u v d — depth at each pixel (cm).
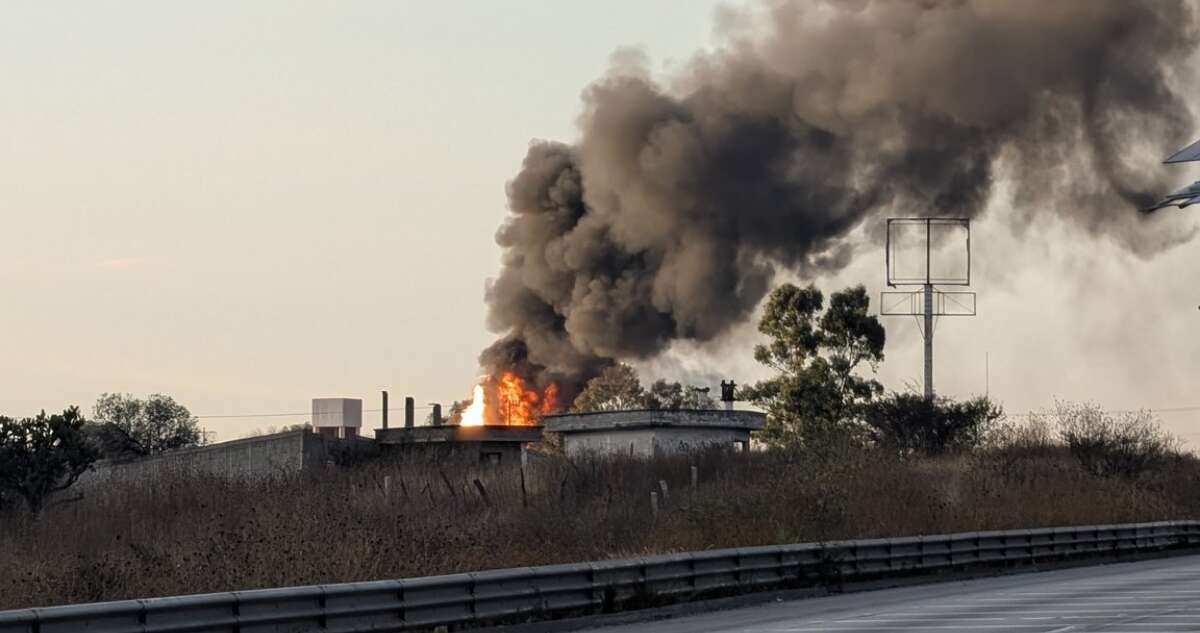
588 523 4375
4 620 2166
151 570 3197
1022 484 6519
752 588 3728
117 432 11512
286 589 2573
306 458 7350
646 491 5544
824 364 11144
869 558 4203
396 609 2753
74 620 2255
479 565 3516
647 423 7931
